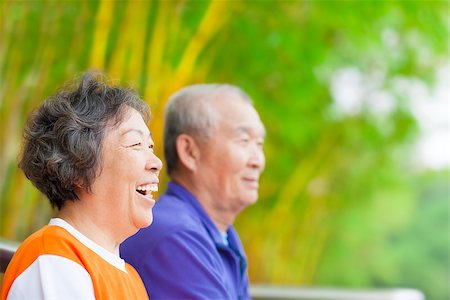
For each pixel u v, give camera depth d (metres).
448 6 8.84
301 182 10.51
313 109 9.98
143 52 6.24
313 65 8.65
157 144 6.22
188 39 6.74
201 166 4.27
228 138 4.26
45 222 6.93
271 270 11.07
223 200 4.27
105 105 3.03
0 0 5.67
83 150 2.95
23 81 6.32
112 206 3.03
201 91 4.34
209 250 3.90
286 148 10.10
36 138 2.99
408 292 7.70
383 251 19.55
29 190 6.83
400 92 10.38
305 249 11.69
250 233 10.57
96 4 6.30
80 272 2.83
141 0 6.14
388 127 10.69
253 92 8.55
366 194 12.09
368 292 7.43
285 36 8.25
